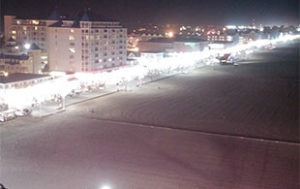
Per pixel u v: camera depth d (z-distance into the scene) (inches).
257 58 7431.1
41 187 1766.7
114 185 1798.7
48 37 4901.6
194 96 3799.2
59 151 2198.6
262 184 1836.9
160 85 4350.4
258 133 2623.0
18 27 5413.4
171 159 2122.3
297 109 3351.4
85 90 3791.8
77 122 2768.2
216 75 5241.1
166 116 3009.4
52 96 3312.0
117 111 3105.3
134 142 2383.1
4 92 2952.8
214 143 2396.7
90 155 2151.8
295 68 6013.8
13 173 1899.6
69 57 4761.3
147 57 6013.8
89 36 4662.9
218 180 1870.1
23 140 2358.5
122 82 4279.0
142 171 1955.0
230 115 3102.9
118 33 5049.2
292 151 2279.8
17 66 4559.5
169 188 1781.5
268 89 4279.0
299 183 1854.1
